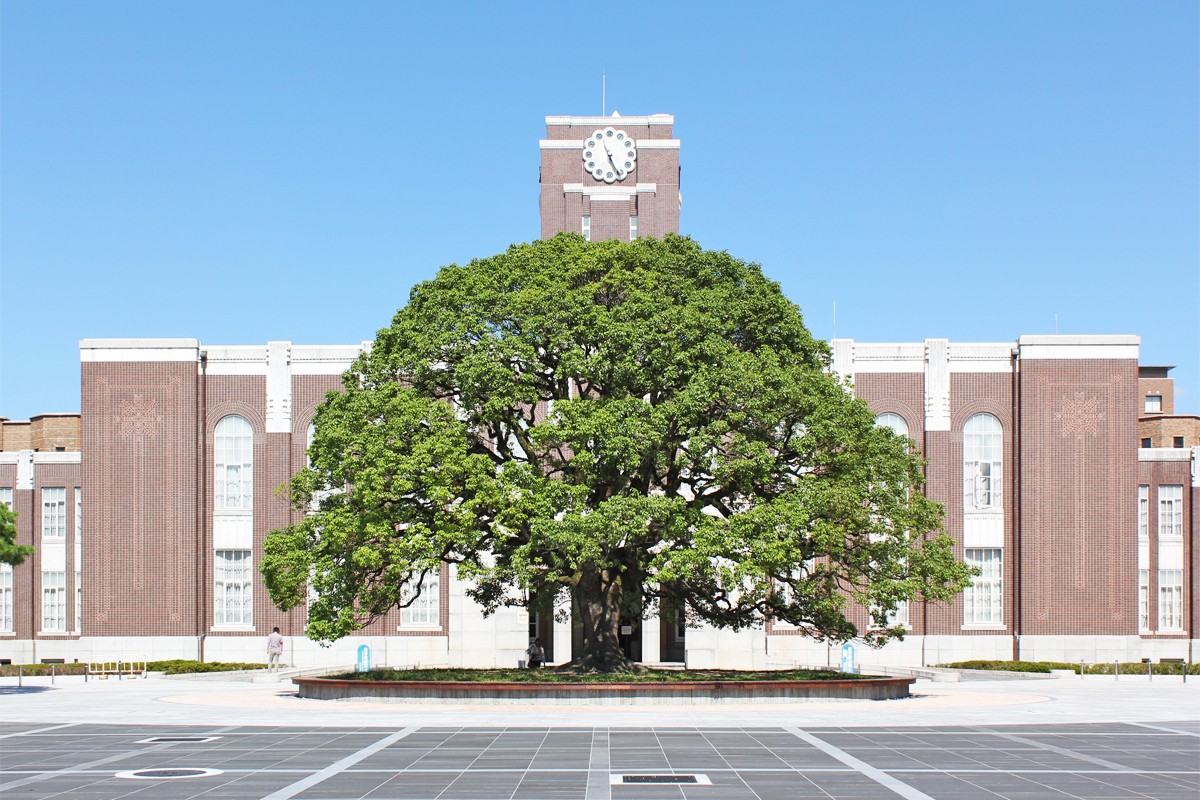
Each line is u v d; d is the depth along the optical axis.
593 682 39.22
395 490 39.84
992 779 23.34
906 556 42.44
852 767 24.81
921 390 63.22
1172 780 23.33
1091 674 58.12
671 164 74.31
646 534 41.41
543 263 44.28
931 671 54.66
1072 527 61.78
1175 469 65.81
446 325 42.41
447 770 24.36
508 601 47.81
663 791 21.88
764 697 38.88
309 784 22.67
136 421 62.72
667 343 40.78
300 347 63.56
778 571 40.47
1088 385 62.25
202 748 28.09
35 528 67.06
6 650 66.00
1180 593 65.19
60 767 25.16
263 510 62.66
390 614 62.53
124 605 61.91
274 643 57.06
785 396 40.50
